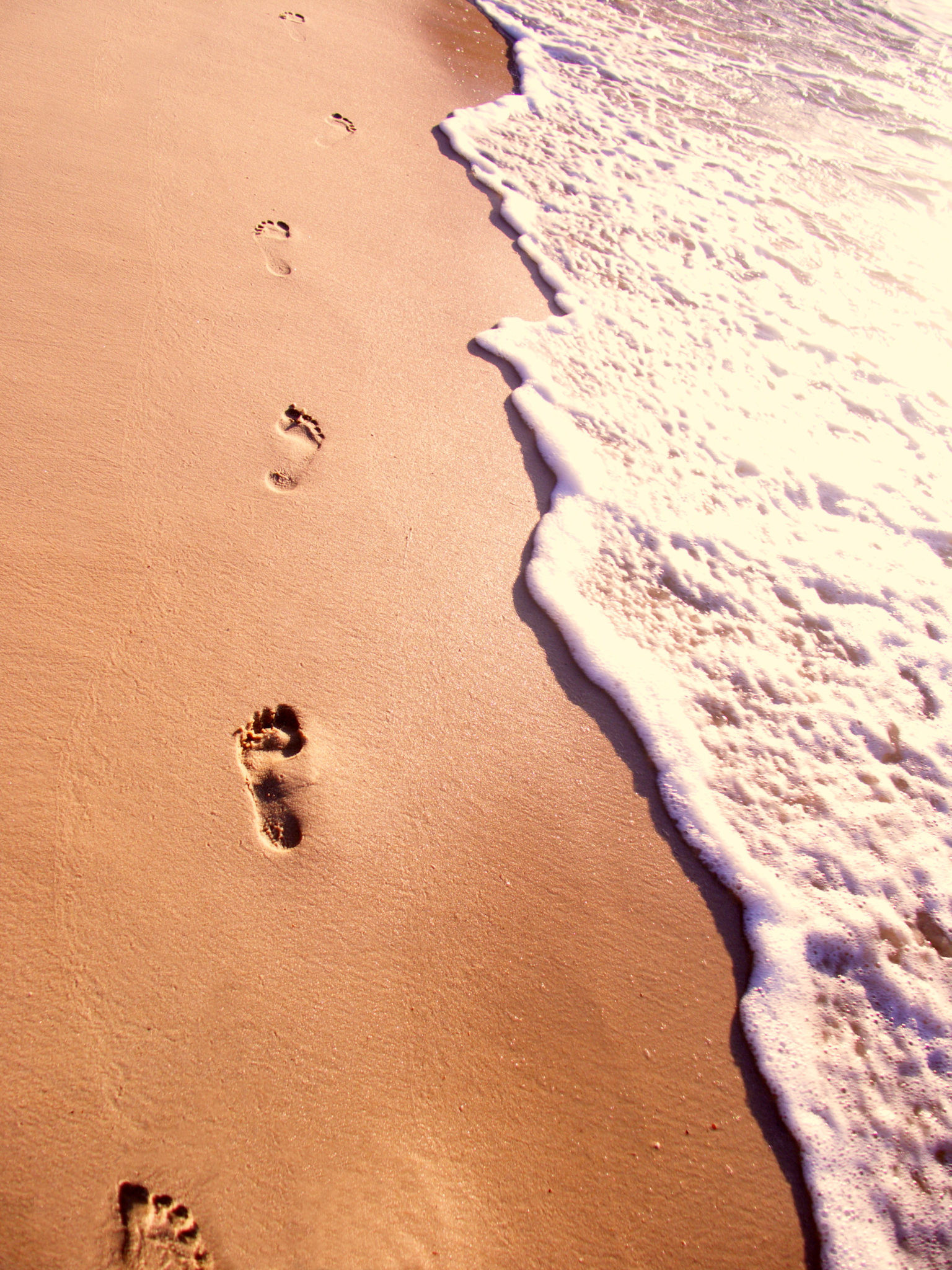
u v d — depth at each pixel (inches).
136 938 63.6
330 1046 62.1
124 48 149.7
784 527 111.6
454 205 148.2
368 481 100.6
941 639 102.5
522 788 80.6
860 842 84.0
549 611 95.3
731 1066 68.3
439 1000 66.1
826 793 87.4
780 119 205.0
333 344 114.6
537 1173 60.2
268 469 97.3
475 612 92.7
